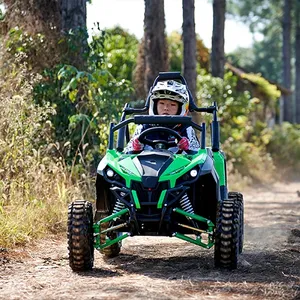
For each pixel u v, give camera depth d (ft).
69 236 23.29
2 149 33.37
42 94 41.37
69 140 39.65
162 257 27.07
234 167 79.36
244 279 22.58
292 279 22.97
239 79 118.73
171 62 96.07
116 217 23.44
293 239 32.78
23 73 38.70
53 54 42.39
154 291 20.54
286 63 157.89
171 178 22.97
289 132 109.91
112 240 23.71
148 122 25.03
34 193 33.76
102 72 41.70
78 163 40.60
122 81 45.88
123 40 81.35
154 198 22.89
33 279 22.63
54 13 43.09
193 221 24.26
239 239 25.52
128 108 27.68
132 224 23.03
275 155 98.89
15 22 42.78
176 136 25.09
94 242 23.94
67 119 41.45
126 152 25.79
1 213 30.35
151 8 60.39
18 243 28.91
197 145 26.76
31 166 34.17
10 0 42.86
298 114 174.19
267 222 40.32
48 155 38.75
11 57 41.06
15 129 34.14
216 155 26.30
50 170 35.73
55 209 33.32
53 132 40.83
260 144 98.43
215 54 89.45
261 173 83.66
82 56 42.86
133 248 29.14
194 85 66.54
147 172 23.09
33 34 42.45
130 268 24.61
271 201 57.31
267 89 117.80
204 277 22.84
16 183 33.06
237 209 23.45
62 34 42.88
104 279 22.50
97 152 40.88
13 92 36.86
